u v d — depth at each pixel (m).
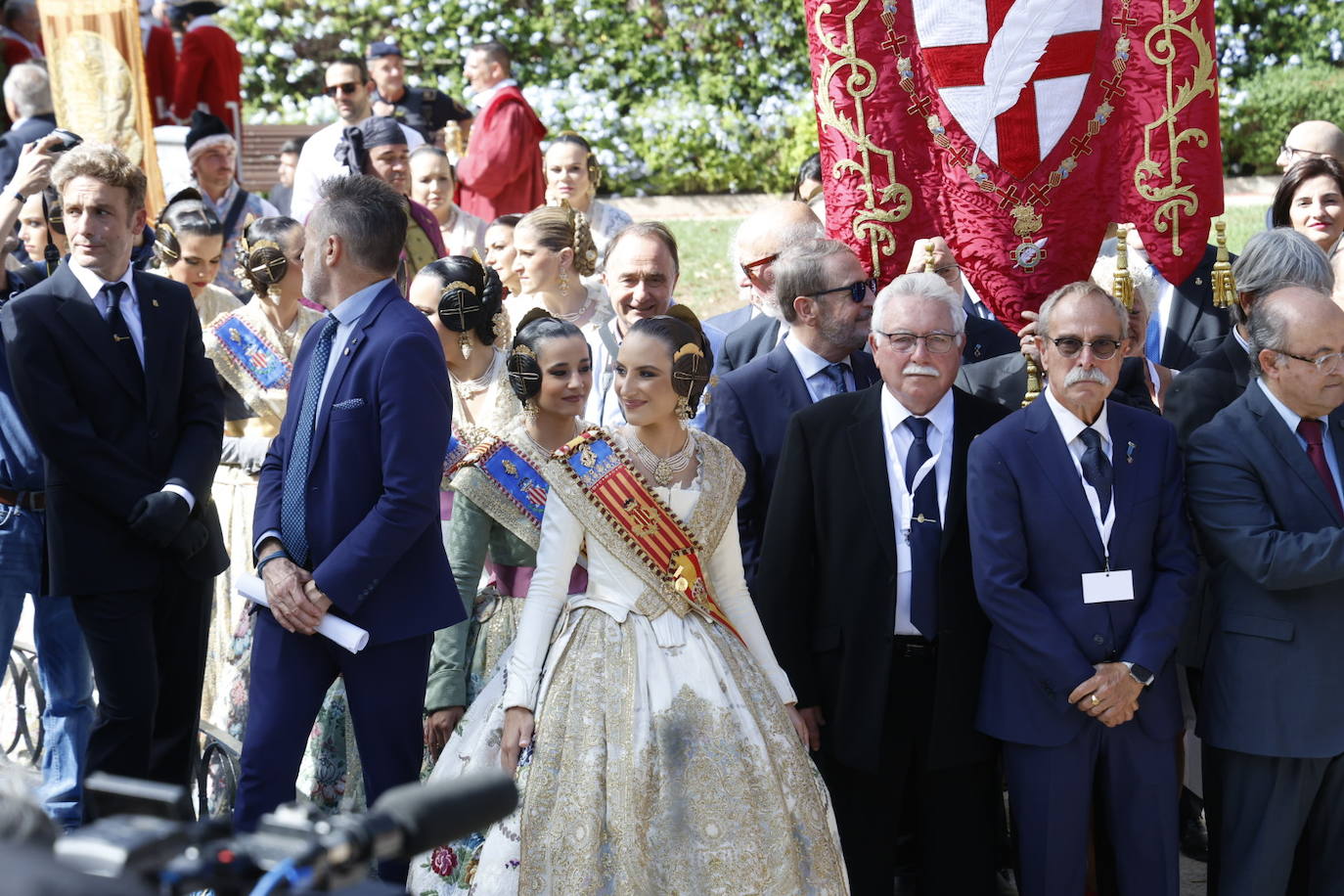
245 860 2.89
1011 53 9.48
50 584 9.00
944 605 8.48
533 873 7.27
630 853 7.18
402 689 8.05
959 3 9.46
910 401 8.54
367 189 8.19
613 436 8.02
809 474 8.72
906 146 9.68
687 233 26.80
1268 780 8.43
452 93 31.69
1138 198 9.57
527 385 8.66
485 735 7.74
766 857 7.29
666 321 7.90
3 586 9.41
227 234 16.25
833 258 9.39
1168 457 8.52
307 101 31.89
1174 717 8.38
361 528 7.79
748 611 8.20
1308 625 8.30
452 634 8.74
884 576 8.48
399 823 3.13
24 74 15.28
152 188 14.77
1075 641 8.26
